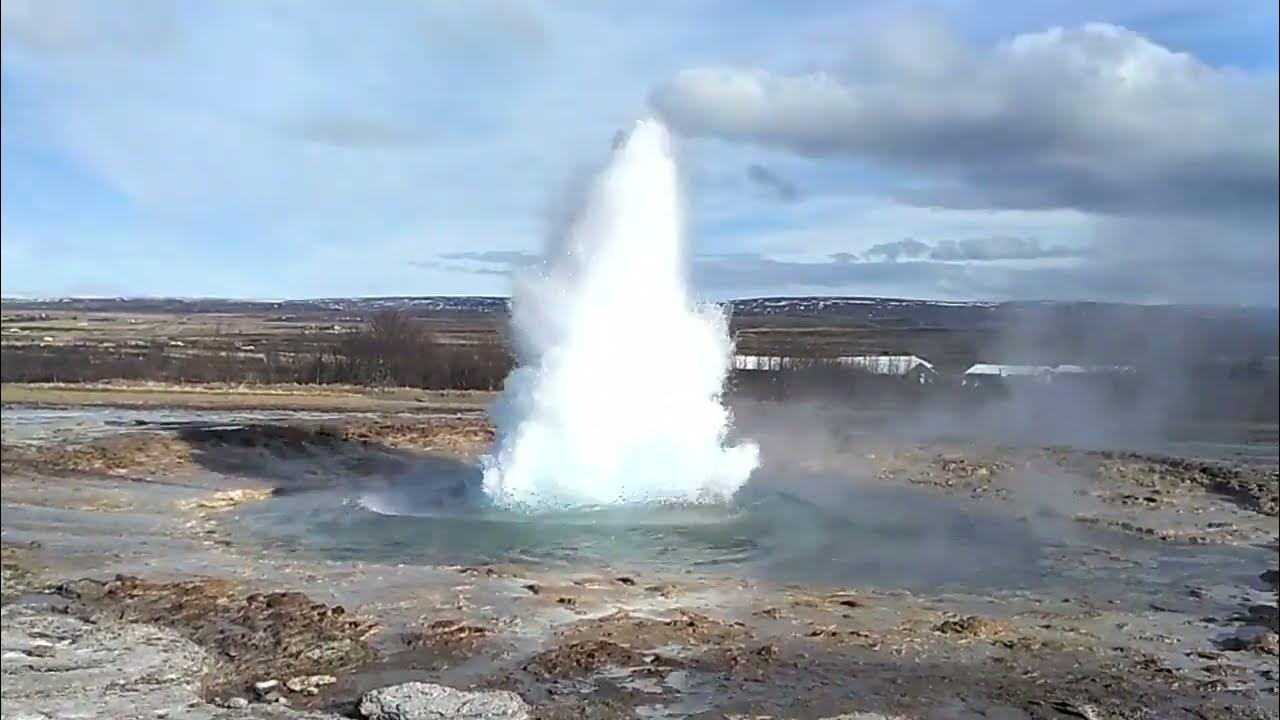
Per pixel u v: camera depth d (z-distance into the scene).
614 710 7.46
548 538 13.12
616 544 12.88
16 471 18.41
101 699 7.70
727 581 11.27
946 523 14.59
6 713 7.37
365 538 13.23
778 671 8.33
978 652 8.93
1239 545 13.45
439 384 36.72
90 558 12.32
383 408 30.06
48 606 10.29
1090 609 10.45
